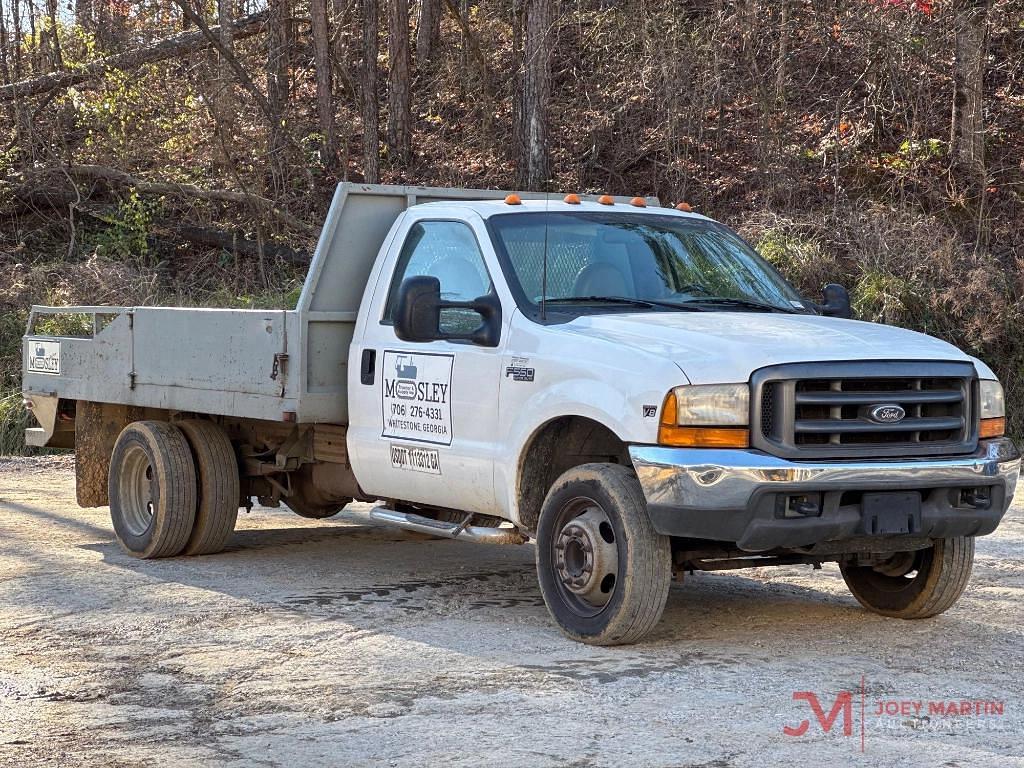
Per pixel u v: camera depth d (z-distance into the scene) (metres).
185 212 25.20
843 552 6.46
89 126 25.22
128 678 5.89
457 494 7.23
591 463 6.70
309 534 10.47
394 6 26.25
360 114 28.28
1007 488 6.49
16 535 10.25
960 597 7.74
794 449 5.98
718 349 6.13
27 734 5.05
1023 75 23.81
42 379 10.58
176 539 9.01
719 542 6.58
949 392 6.34
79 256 23.84
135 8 26.62
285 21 26.75
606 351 6.37
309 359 7.89
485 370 6.96
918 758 4.66
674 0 23.67
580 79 26.38
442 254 7.52
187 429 9.16
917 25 22.50
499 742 4.84
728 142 23.62
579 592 6.45
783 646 6.45
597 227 7.51
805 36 24.69
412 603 7.56
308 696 5.53
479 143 26.69
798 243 19.03
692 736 4.91
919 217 19.52
